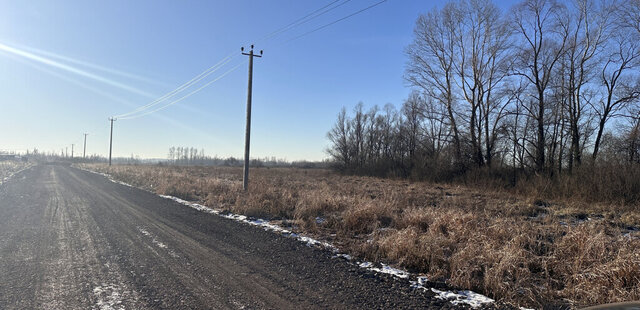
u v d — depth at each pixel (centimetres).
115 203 1451
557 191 2041
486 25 3152
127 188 2206
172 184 2145
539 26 2905
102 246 738
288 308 447
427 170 3556
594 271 546
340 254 725
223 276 566
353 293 507
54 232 870
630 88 2555
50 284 511
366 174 4600
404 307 461
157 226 973
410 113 4550
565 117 2847
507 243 732
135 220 1059
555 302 488
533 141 3039
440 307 464
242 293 494
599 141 2783
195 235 870
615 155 2372
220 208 1380
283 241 832
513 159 3097
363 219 1035
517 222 1067
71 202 1462
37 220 1034
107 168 4834
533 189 2152
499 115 3183
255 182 2217
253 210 1240
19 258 641
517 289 516
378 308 456
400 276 589
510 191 2403
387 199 1581
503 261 580
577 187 1969
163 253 693
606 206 1612
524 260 637
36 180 2775
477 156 3262
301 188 2234
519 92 3041
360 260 686
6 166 5081
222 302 459
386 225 1041
